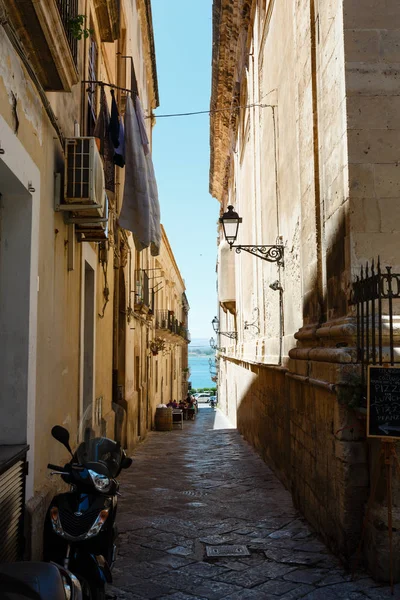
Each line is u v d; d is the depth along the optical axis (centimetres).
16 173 444
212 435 1817
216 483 920
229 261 2222
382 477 473
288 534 615
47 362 563
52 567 279
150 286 2309
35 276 501
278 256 1001
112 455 434
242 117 1823
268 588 467
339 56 574
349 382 504
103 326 1041
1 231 488
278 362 999
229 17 1764
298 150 781
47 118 551
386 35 561
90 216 650
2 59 407
